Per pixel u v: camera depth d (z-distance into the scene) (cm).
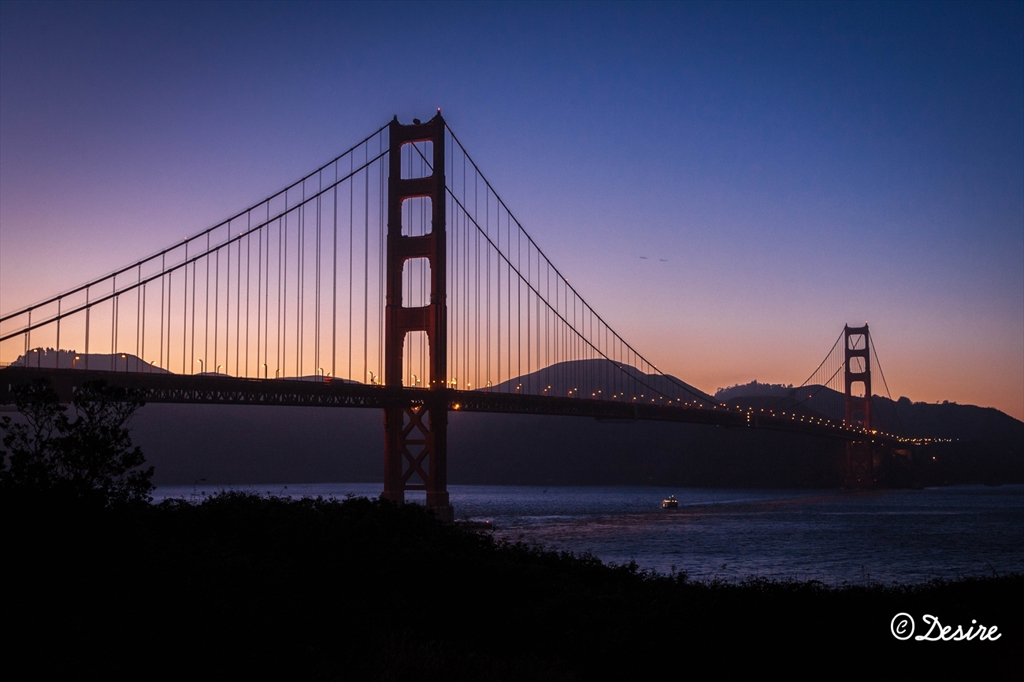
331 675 1433
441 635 1816
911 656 1756
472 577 2219
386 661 1525
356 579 2108
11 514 1844
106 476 2067
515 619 1983
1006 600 2316
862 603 2080
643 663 1694
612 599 2195
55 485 1947
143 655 1402
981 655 1786
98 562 1786
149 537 2039
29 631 1374
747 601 2094
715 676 1644
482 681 1520
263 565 2069
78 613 1501
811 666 1684
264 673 1420
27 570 1677
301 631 1659
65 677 1275
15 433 2039
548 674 1559
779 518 10681
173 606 1595
